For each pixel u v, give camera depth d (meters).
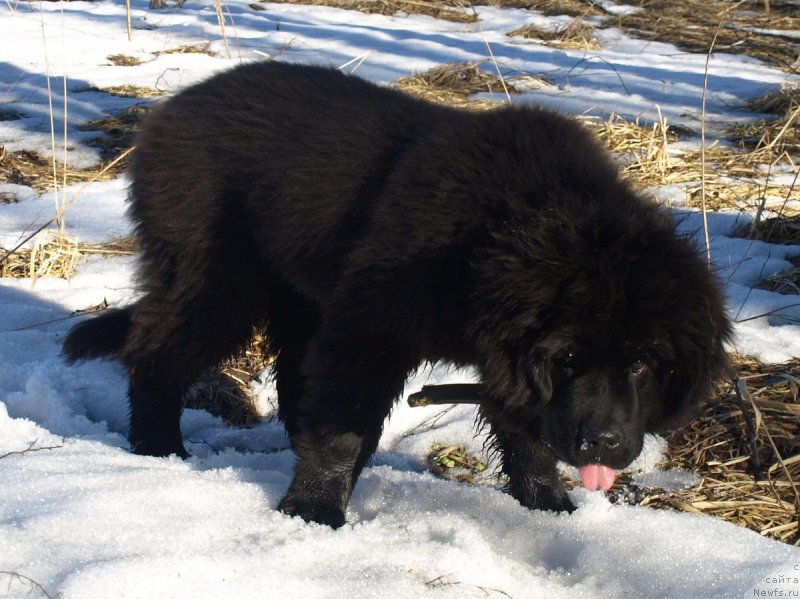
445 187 2.33
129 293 3.14
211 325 2.64
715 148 4.20
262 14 6.32
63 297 3.13
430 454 2.73
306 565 2.22
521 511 2.46
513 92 4.84
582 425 2.23
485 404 2.38
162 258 2.63
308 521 2.36
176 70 5.01
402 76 5.03
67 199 3.62
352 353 2.38
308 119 2.55
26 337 2.97
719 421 2.75
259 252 2.61
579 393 2.24
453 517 2.38
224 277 2.62
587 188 2.32
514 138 2.38
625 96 4.86
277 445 2.79
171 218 2.60
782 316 3.07
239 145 2.57
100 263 3.28
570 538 2.39
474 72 5.00
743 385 2.68
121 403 2.83
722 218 3.57
